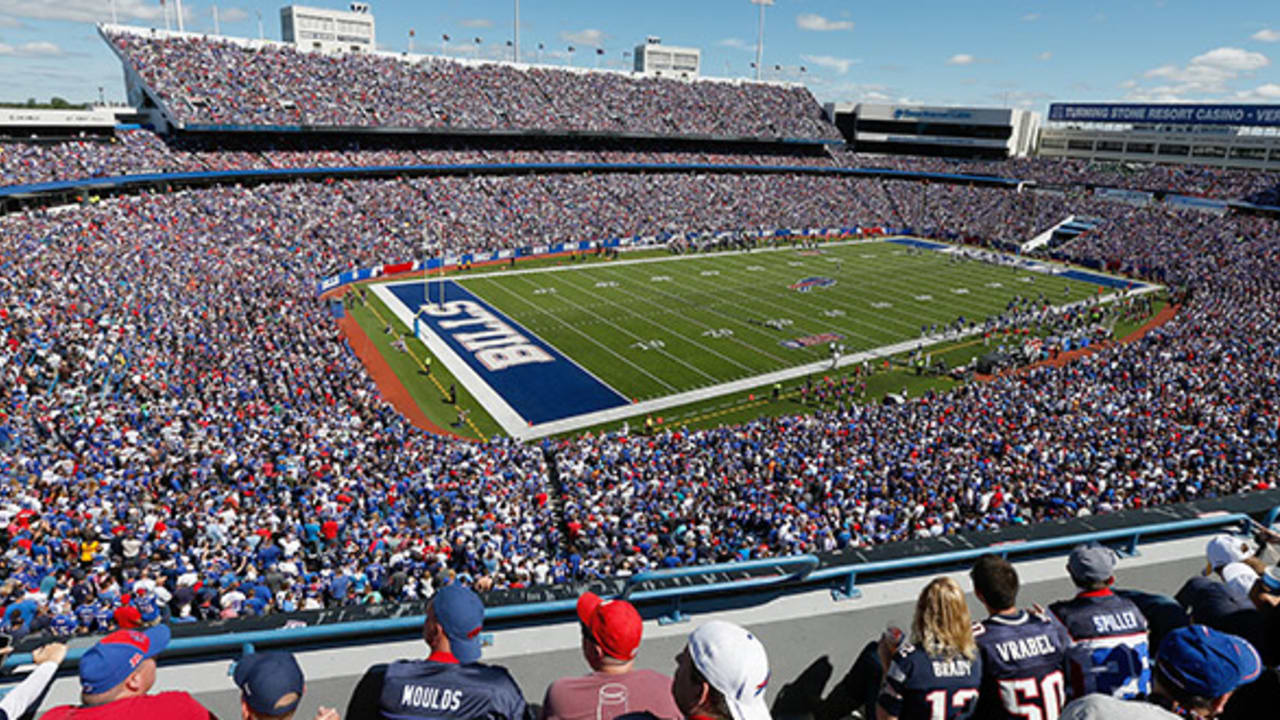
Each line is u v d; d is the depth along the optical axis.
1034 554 6.59
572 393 39.66
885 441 28.38
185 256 47.59
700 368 43.69
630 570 17.09
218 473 21.75
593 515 20.73
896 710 3.50
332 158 71.38
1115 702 2.73
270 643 5.16
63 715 3.14
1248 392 33.66
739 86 104.75
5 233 41.28
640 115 92.31
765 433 30.88
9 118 51.22
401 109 75.38
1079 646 3.85
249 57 70.62
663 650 5.28
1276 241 67.75
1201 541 6.94
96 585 14.30
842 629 5.52
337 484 21.61
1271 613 3.96
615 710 3.11
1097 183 90.81
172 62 65.19
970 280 67.25
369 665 5.12
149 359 30.91
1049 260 77.12
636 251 75.88
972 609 5.75
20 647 4.92
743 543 19.27
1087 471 24.52
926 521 19.62
